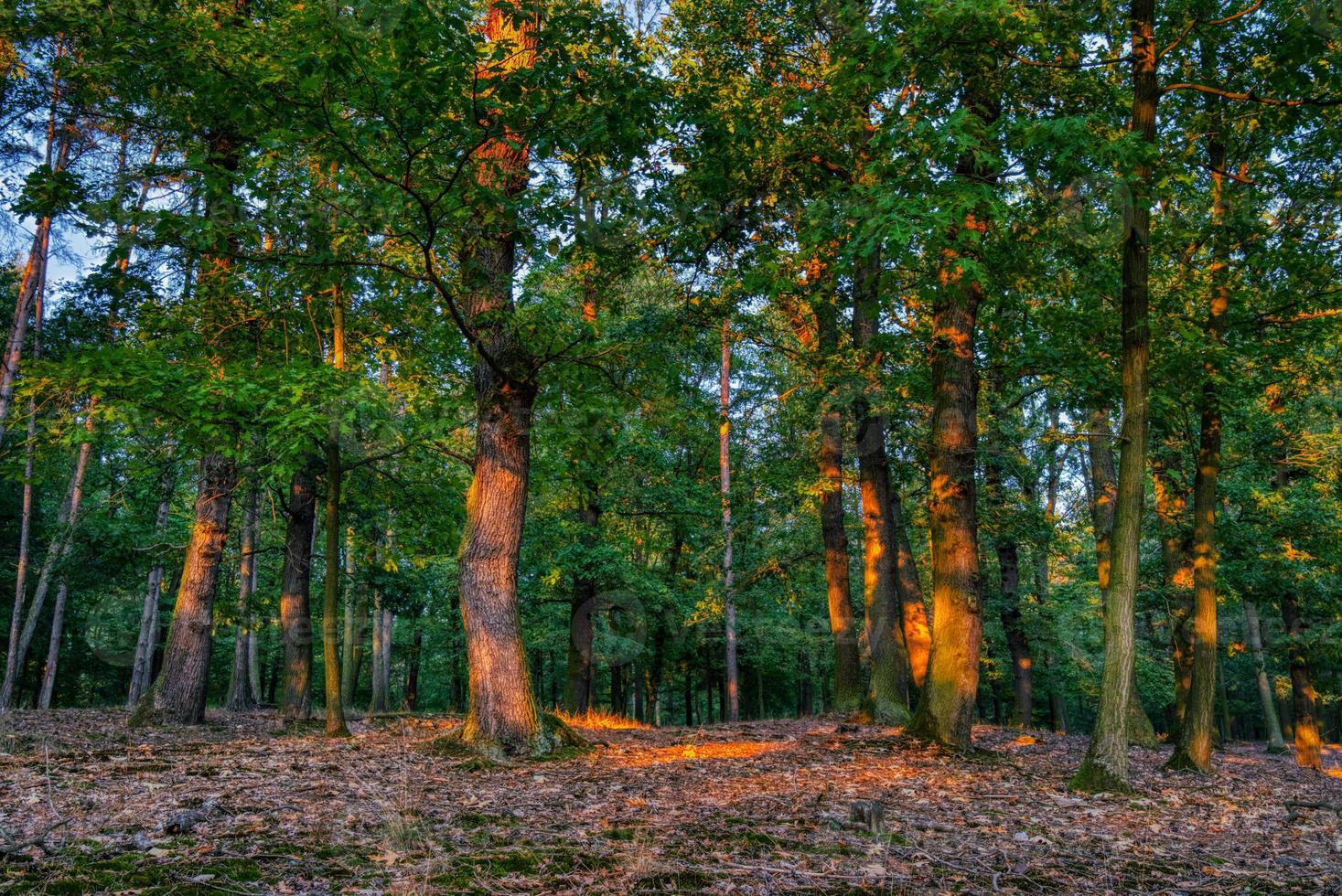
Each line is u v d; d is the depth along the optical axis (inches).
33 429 471.2
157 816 192.4
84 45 333.4
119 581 770.2
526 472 386.9
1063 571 980.6
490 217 309.9
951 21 303.6
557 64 292.8
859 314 570.9
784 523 791.1
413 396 409.4
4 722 426.3
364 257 348.5
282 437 350.0
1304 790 369.7
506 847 175.8
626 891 145.9
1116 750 313.0
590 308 414.9
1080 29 352.2
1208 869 185.9
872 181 320.8
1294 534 602.2
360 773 288.0
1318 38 307.7
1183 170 378.6
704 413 458.3
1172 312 427.2
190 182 363.9
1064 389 436.1
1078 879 171.0
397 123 262.4
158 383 341.4
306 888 138.7
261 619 691.4
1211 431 431.5
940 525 421.1
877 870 166.7
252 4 374.0
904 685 569.9
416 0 232.5
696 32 529.7
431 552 569.6
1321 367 482.6
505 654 362.9
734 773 322.0
